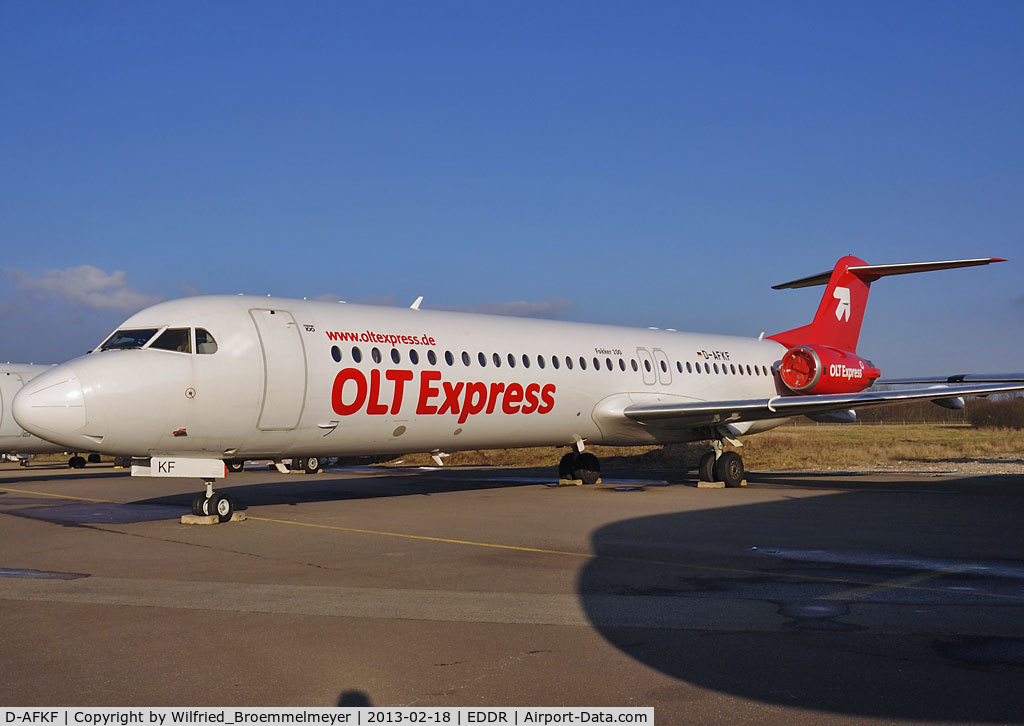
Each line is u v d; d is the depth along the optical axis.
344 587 10.01
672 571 10.95
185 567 11.41
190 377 15.57
